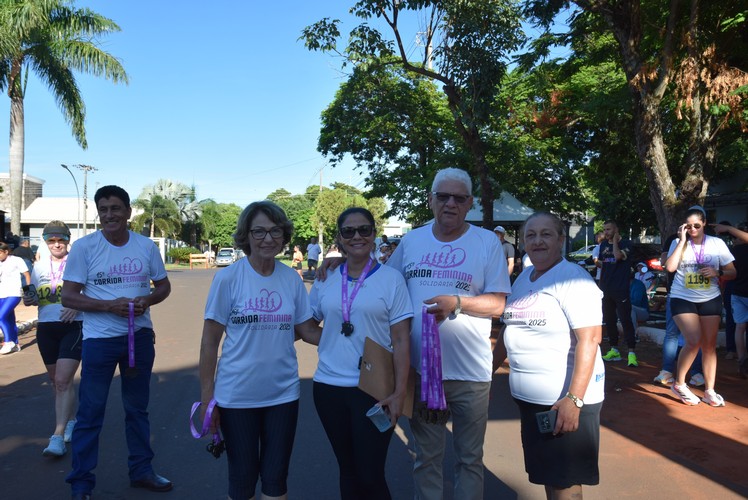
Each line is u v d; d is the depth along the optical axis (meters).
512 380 3.25
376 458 3.07
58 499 4.00
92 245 4.09
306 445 5.09
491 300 3.28
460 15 13.15
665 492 4.08
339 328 3.21
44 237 5.01
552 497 3.13
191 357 9.00
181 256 52.34
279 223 3.17
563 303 3.04
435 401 3.13
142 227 55.28
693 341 6.02
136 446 4.21
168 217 55.94
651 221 23.50
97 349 4.00
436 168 17.94
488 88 13.60
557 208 18.97
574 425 2.91
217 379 3.17
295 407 3.26
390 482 4.32
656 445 4.99
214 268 45.28
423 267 3.46
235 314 3.14
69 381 4.79
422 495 3.41
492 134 17.95
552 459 3.05
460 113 13.80
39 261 5.02
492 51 13.33
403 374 3.15
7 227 22.17
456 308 3.22
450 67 13.66
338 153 21.75
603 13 9.80
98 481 4.34
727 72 8.88
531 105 17.86
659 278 12.86
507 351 3.31
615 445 5.00
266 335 3.14
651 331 9.80
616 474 4.39
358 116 19.27
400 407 3.10
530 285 3.22
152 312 15.05
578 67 14.80
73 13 20.55
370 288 3.19
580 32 12.15
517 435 5.31
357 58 14.99
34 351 9.57
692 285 6.05
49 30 20.00
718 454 4.77
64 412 4.78
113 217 4.07
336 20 14.36
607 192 20.62
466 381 3.35
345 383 3.13
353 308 3.17
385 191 21.97
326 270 3.41
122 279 4.12
